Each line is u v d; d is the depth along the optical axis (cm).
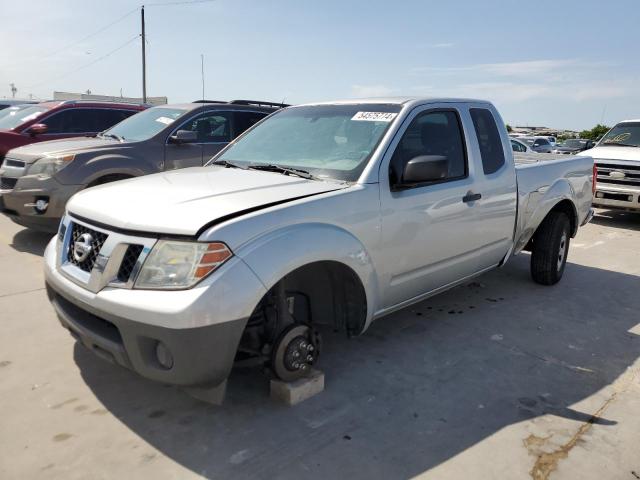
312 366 337
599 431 302
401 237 360
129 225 275
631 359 397
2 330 409
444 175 347
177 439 283
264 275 271
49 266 322
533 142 2506
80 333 294
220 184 331
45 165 606
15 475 252
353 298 342
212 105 756
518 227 495
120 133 735
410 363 378
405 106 389
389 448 280
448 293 536
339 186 336
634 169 927
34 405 310
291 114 452
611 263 685
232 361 272
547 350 408
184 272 259
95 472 256
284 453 273
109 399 319
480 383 352
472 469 266
